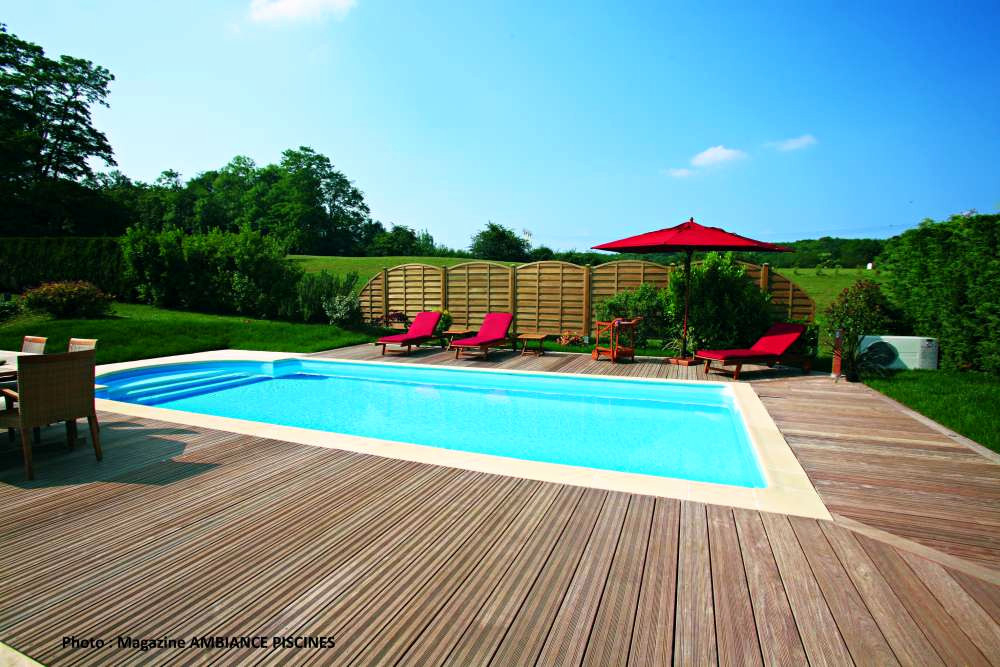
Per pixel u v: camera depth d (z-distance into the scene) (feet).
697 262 40.34
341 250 209.36
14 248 67.87
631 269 44.14
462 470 14.11
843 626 7.34
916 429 18.19
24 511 11.53
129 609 7.84
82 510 11.57
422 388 31.27
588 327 45.73
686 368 33.22
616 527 10.56
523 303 47.98
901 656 6.72
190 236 61.26
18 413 14.44
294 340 45.52
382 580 8.61
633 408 26.16
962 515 11.11
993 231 27.37
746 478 16.46
